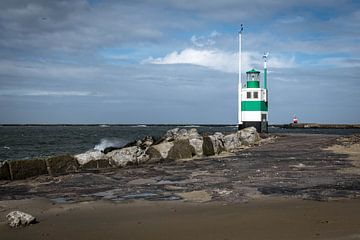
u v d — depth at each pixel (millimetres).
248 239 8023
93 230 9164
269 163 22266
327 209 10703
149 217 10469
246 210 10883
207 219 9938
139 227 9352
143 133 107375
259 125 47438
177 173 19531
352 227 8656
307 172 18516
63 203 12703
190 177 18141
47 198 13625
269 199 12570
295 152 28219
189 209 11398
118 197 13672
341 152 27453
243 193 13766
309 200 12242
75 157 21484
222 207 11508
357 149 29047
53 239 8492
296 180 16375
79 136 83875
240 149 32094
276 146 33625
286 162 22469
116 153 23359
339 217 9664
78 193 14539
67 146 50562
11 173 18141
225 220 9742
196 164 23141
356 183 15477
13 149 45312
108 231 9055
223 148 31172
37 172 19203
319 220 9383
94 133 106188
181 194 14047
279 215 10055
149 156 25016
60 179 17766
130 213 11062
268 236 8172
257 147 33344
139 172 20078
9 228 9406
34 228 9406
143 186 15930
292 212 10375
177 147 26500
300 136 45250
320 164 21266
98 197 13719
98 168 21703
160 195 13930
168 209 11500
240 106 47938
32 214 11031
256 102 47156
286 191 13969
